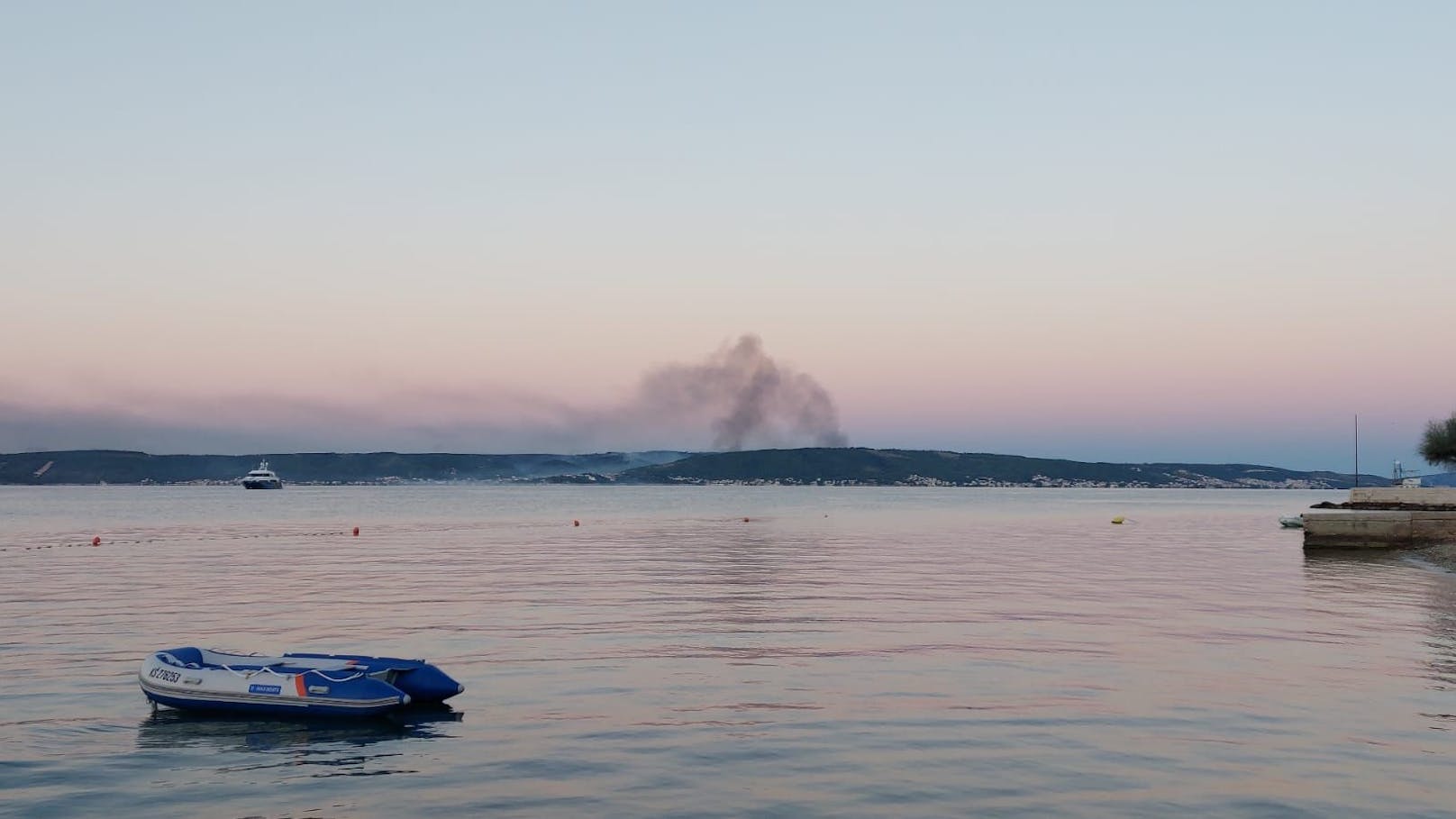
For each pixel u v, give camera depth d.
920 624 32.44
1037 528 108.75
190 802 15.34
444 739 18.77
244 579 48.66
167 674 21.17
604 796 15.52
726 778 16.27
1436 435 90.56
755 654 26.94
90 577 50.09
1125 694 21.98
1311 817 14.46
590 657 26.61
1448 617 33.72
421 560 61.38
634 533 95.88
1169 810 14.74
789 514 157.12
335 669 21.84
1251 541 83.50
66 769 16.98
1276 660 25.92
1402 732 18.78
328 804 15.24
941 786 15.85
